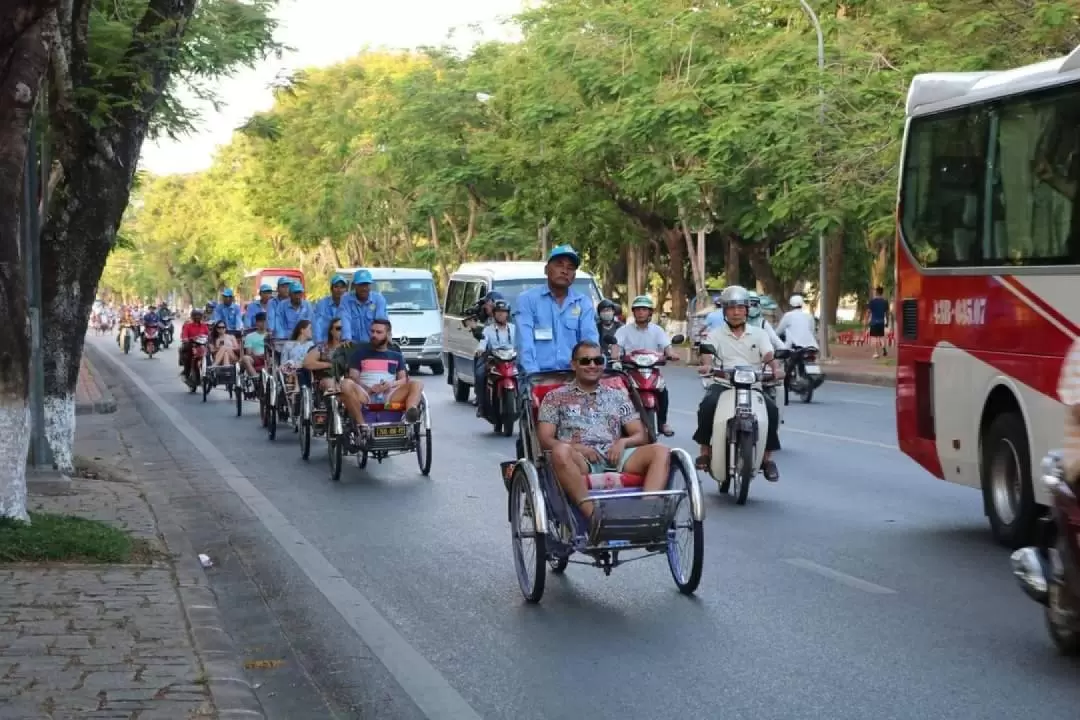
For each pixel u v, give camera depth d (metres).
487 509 13.46
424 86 54.94
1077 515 6.99
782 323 25.45
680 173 39.31
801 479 14.91
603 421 9.41
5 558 9.73
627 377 9.57
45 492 13.48
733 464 13.32
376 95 68.56
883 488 14.20
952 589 9.28
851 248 51.81
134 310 96.75
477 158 51.09
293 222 74.19
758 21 38.00
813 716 6.50
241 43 16.77
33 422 14.22
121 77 14.28
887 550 10.77
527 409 9.59
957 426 11.69
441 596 9.48
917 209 12.42
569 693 7.02
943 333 11.91
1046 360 10.23
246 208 90.62
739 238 44.47
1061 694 6.75
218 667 7.01
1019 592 9.16
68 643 7.41
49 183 15.45
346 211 67.75
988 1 28.48
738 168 33.38
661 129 36.12
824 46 32.66
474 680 7.33
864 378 32.28
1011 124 10.85
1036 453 10.39
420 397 16.16
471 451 18.48
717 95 34.25
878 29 32.00
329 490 15.02
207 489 15.18
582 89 40.47
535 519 8.94
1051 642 7.77
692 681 7.17
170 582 9.15
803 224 36.66
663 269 57.03
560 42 41.22
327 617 8.92
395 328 37.06
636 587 9.59
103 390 28.83
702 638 8.08
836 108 31.30
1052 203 10.23
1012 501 10.84
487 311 20.83
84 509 12.41
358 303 18.23
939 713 6.49
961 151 11.64
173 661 7.06
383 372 16.20
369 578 10.16
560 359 9.90
